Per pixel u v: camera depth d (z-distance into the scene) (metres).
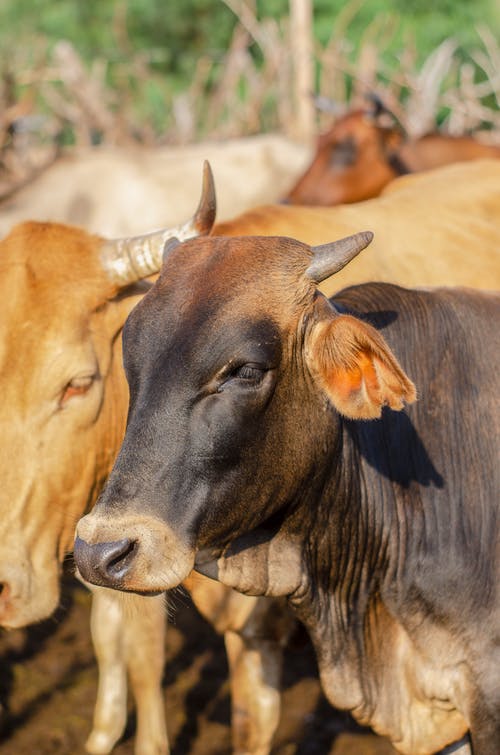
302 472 3.48
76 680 6.42
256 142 11.62
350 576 3.81
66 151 12.34
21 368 4.04
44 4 20.31
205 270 3.34
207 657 6.63
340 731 5.85
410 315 3.94
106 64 17.95
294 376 3.36
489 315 4.09
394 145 10.86
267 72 14.75
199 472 3.20
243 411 3.23
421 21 17.70
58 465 4.13
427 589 3.85
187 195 9.92
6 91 13.30
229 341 3.20
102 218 9.45
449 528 3.86
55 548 4.23
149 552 3.10
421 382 3.89
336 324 3.25
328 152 10.66
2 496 4.07
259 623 4.72
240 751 5.04
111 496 3.14
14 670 6.47
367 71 15.10
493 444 3.95
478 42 17.17
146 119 14.97
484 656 3.85
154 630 5.30
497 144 11.05
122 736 5.83
